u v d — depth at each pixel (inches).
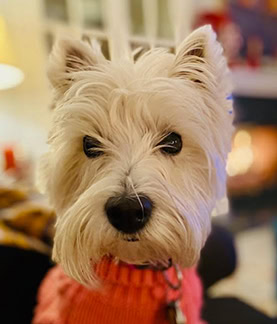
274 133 132.1
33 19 86.3
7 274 30.2
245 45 126.0
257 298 74.5
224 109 25.8
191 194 24.6
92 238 22.5
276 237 85.1
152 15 95.7
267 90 126.0
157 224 22.2
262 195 130.6
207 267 40.1
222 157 26.1
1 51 70.0
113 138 24.0
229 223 116.7
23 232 36.7
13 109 89.2
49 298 29.4
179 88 23.5
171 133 24.4
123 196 21.5
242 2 125.6
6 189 42.5
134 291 26.3
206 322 34.8
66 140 24.8
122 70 23.9
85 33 28.5
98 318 26.3
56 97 25.6
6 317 30.2
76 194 25.4
